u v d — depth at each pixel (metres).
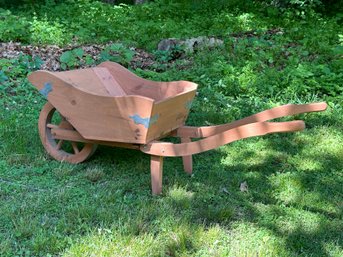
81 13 11.95
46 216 3.50
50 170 4.32
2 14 10.07
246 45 8.79
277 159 4.83
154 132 3.93
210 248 3.21
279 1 13.24
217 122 5.83
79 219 3.42
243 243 3.28
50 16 11.71
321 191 4.14
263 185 4.21
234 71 7.36
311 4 12.63
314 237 3.41
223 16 11.69
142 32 10.14
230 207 3.71
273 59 7.94
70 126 4.40
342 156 4.90
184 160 4.36
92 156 4.62
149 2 14.23
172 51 8.55
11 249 3.09
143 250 3.10
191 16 12.43
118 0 16.33
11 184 4.00
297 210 3.78
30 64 7.39
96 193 3.89
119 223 3.38
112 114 3.88
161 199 3.84
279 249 3.21
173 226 3.40
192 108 6.17
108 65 4.88
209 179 4.25
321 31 10.33
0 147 4.79
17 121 5.45
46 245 3.12
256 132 3.57
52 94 4.14
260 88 6.79
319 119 5.86
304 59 8.17
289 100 6.52
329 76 7.02
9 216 3.45
